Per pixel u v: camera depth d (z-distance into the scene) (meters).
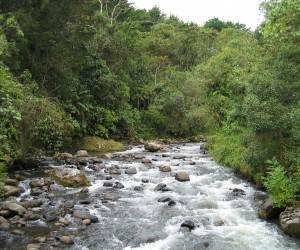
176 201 9.80
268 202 8.83
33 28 16.33
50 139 14.23
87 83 22.55
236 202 9.89
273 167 9.34
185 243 7.20
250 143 11.11
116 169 13.85
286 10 9.23
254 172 11.78
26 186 10.90
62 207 9.11
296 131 8.99
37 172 12.84
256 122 9.58
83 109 20.52
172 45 41.81
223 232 7.84
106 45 25.81
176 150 20.80
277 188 8.59
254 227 8.15
